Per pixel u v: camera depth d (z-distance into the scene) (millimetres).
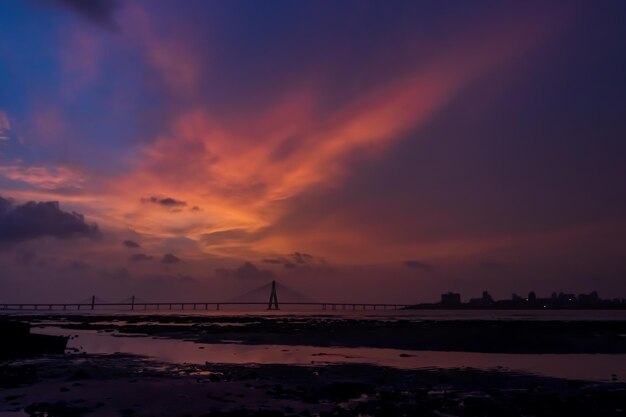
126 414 15805
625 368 27328
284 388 20906
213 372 25953
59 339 36094
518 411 16516
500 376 24500
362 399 18859
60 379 22766
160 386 20453
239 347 41062
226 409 16562
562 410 16562
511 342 42125
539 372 25781
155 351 37719
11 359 32156
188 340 48812
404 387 21578
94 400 17656
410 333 52375
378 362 30203
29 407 16453
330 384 21500
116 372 25719
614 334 49750
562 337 46219
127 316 146750
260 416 15383
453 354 34656
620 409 16797
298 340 47125
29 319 116375
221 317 136625
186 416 15453
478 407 16688
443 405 17547
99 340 49469
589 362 29984
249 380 23109
